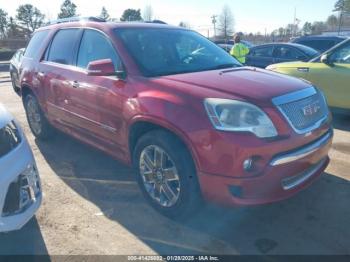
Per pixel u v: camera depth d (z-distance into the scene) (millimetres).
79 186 4035
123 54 3691
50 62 4887
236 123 2801
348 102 6219
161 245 2990
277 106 2941
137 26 4184
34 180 2947
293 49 10930
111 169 4473
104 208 3562
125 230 3197
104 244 3006
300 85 3395
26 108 5668
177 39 4238
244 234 3117
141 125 3357
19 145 2848
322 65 6523
